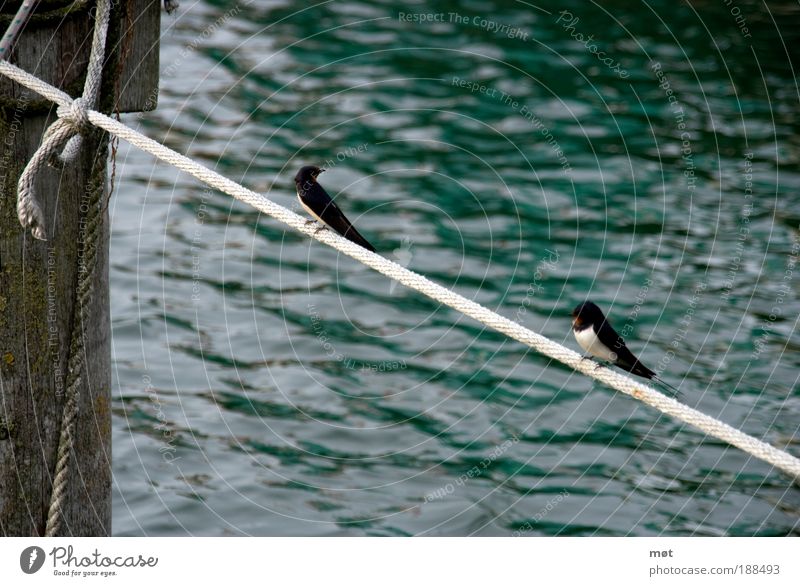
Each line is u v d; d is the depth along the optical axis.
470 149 23.22
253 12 30.80
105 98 7.08
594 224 20.23
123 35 7.17
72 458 7.10
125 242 18.44
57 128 6.61
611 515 12.28
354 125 24.02
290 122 23.70
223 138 22.58
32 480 6.91
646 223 20.33
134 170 20.92
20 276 6.74
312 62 27.14
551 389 15.05
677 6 32.50
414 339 16.22
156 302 16.70
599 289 17.80
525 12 31.91
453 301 6.30
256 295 17.12
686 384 14.94
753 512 12.32
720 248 19.27
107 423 7.38
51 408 6.95
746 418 14.09
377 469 13.09
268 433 13.63
